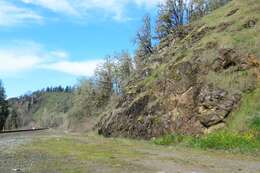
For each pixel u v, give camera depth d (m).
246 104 33.56
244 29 41.34
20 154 27.56
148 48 78.81
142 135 43.91
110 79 105.25
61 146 34.81
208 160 23.45
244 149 27.59
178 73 42.41
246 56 37.44
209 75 38.41
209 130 34.34
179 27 57.50
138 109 47.31
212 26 45.69
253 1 45.44
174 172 18.72
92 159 23.98
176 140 35.38
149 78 50.28
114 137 50.66
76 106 119.75
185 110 38.12
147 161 22.95
